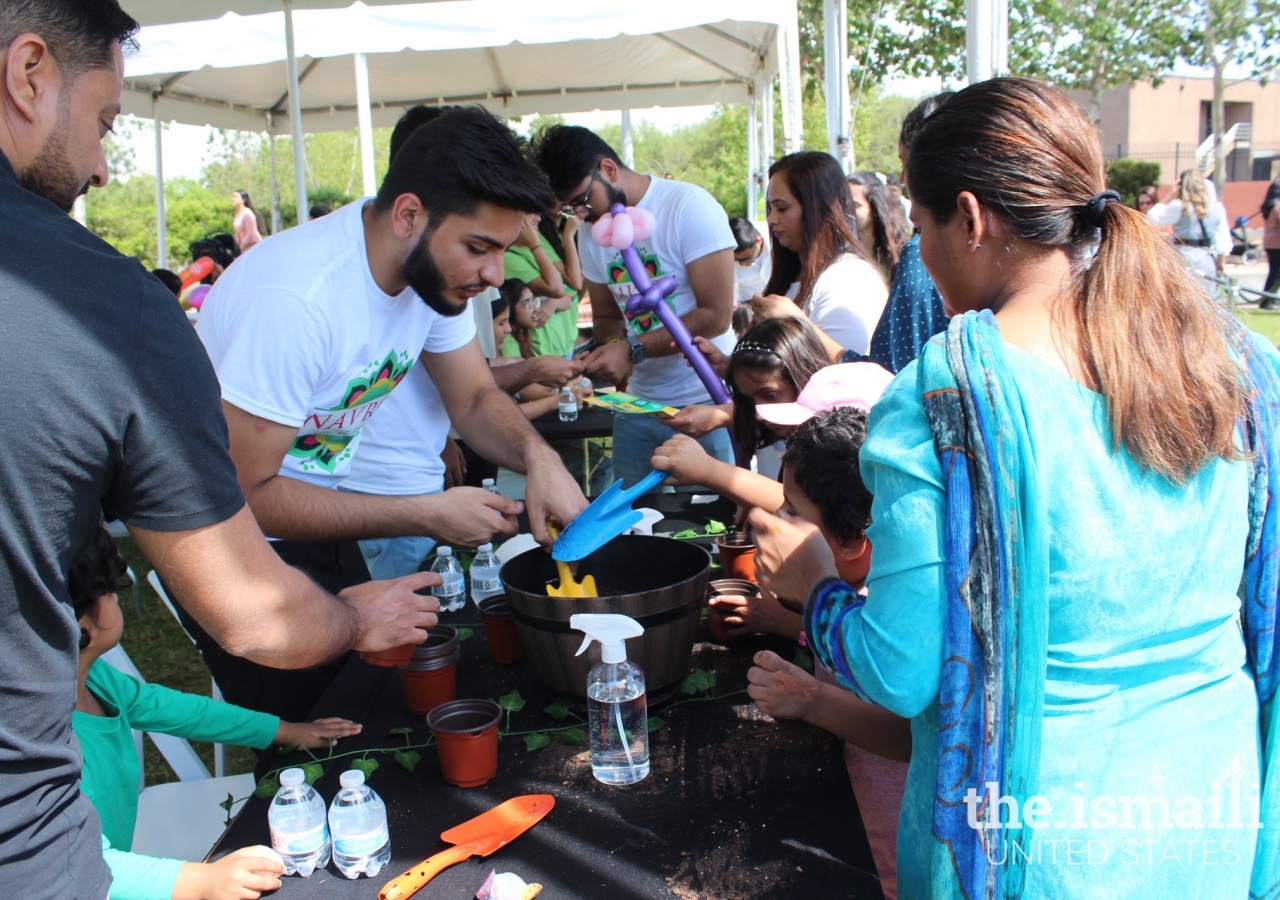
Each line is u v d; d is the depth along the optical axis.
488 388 2.20
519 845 1.13
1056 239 0.91
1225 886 0.93
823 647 1.04
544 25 5.46
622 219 2.41
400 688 1.61
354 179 26.83
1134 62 13.60
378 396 1.95
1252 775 0.94
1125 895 0.88
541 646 1.40
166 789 1.74
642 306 2.48
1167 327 0.86
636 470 3.35
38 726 0.86
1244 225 14.20
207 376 0.96
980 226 0.93
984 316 0.91
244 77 7.74
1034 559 0.85
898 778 1.30
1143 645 0.88
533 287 5.38
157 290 0.92
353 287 1.76
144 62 5.95
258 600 1.08
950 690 0.87
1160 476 0.87
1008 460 0.85
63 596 0.89
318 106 9.22
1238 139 22.34
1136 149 22.50
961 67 12.94
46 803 0.87
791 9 5.96
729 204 25.47
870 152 27.30
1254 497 0.95
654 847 1.11
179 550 0.99
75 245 0.86
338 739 1.43
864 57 12.99
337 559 2.19
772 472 2.63
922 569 0.87
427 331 1.99
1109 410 0.86
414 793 1.27
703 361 2.51
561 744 1.38
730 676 1.57
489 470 4.51
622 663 1.29
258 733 1.42
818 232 2.75
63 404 0.82
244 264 1.78
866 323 2.64
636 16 5.55
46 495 0.83
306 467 1.98
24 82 0.89
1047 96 0.94
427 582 1.44
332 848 1.11
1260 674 0.99
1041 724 0.87
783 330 2.19
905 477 0.90
